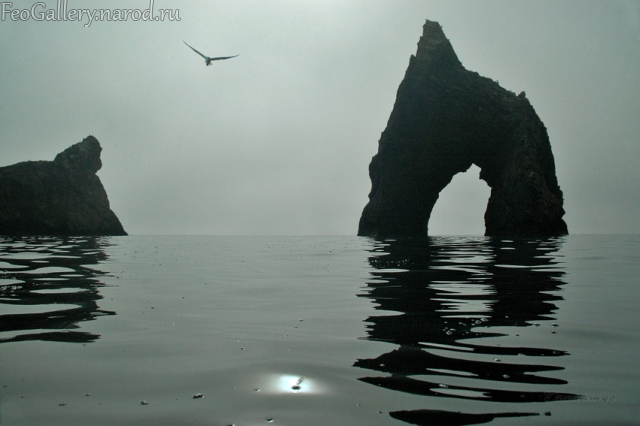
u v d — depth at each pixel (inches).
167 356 187.2
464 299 311.6
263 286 381.7
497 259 613.6
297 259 657.6
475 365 173.8
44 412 134.0
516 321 245.3
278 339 213.0
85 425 125.5
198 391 150.2
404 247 910.4
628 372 165.8
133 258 676.1
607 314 261.1
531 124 1678.2
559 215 1537.9
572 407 135.9
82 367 173.8
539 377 161.0
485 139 1731.1
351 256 703.7
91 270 504.1
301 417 130.5
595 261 575.5
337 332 225.8
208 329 233.0
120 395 147.0
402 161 1817.2
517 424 125.1
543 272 461.1
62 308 285.7
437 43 1797.5
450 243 1057.5
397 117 1812.3
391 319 253.1
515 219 1553.9
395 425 125.0
